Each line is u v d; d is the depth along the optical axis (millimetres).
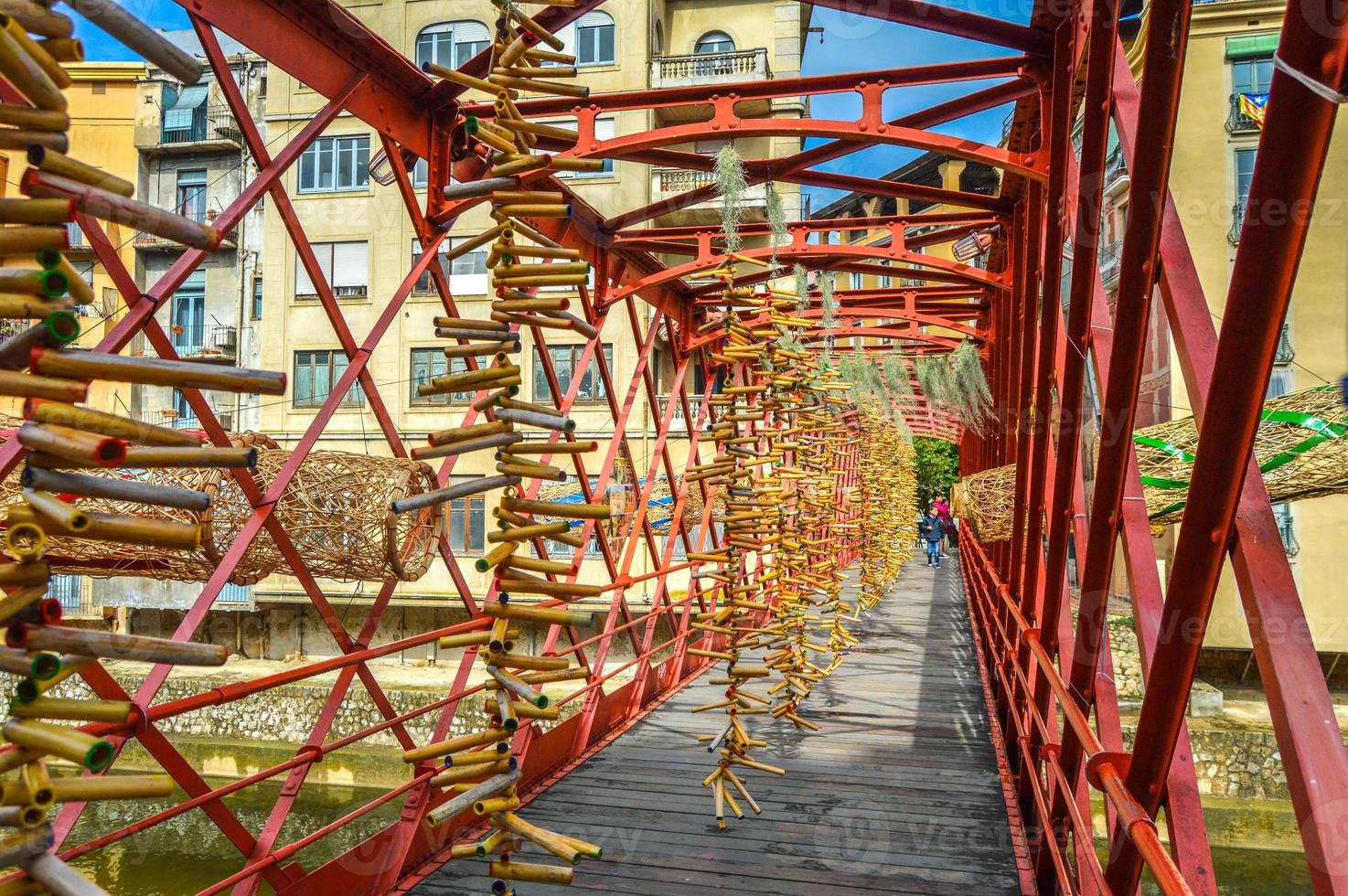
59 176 1039
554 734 4645
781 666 5379
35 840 984
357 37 3088
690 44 16422
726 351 4316
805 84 3854
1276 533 1293
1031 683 4129
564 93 2281
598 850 2078
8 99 1193
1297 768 1129
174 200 16141
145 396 13648
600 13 15484
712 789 4270
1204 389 1538
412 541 2951
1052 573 2850
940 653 8203
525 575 2232
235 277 16188
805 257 6191
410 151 3533
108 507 2562
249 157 15906
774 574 4988
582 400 15617
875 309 8828
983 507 4469
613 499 14969
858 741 5215
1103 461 1978
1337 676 9711
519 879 2146
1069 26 3018
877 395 9148
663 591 6719
